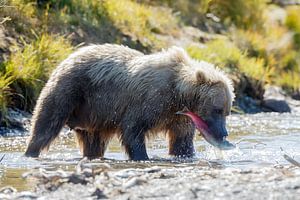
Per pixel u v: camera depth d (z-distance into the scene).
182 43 47.31
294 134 33.88
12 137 30.86
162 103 25.84
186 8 53.41
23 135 31.52
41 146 26.41
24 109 34.06
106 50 26.97
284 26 62.91
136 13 46.81
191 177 19.25
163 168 21.66
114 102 26.34
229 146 25.73
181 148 26.75
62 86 26.42
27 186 19.83
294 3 68.00
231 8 56.56
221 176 19.22
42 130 26.39
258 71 47.66
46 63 35.75
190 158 26.33
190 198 16.69
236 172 19.97
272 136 32.94
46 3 41.69
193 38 49.38
